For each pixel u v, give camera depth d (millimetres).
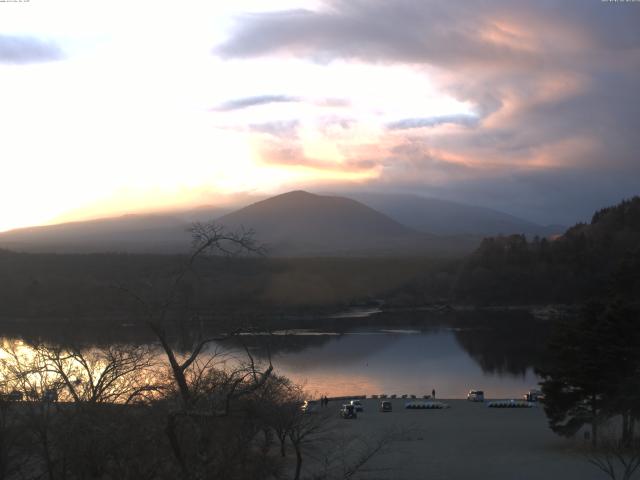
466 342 145250
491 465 45000
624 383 47969
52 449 24016
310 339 146125
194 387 19812
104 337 26719
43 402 24156
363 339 149000
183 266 19906
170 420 18141
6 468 23625
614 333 49219
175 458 19125
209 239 19422
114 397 23453
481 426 64500
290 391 53125
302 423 42781
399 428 59562
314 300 186875
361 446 49156
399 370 112875
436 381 104562
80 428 20312
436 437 56969
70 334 29391
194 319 20266
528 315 195875
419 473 42656
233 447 19594
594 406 50469
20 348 33844
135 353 25984
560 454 48625
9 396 25125
